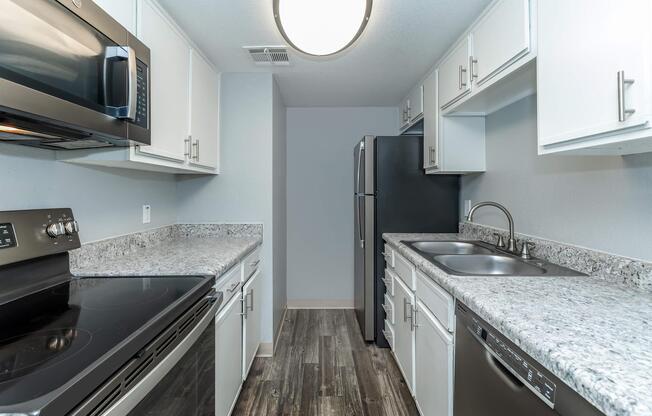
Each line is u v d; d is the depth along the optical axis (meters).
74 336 0.75
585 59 0.91
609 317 0.82
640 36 0.75
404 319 1.86
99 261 1.47
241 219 2.39
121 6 1.21
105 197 1.56
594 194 1.27
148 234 1.92
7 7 0.72
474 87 1.62
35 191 1.18
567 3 0.98
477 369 1.02
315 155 3.41
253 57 2.10
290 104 3.27
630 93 0.77
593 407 0.57
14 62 0.73
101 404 0.62
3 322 0.84
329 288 3.45
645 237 1.07
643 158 1.07
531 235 1.67
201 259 1.55
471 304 0.99
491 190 2.04
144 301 0.99
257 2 1.50
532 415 0.75
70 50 0.89
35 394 0.52
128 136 1.13
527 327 0.76
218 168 2.34
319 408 1.82
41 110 0.80
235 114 2.38
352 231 3.43
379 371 2.22
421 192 2.54
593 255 1.25
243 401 1.88
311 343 2.64
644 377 0.55
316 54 1.77
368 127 3.39
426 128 2.36
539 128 1.11
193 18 1.63
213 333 1.27
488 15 1.47
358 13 1.46
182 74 1.70
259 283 2.30
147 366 0.78
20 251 1.07
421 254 1.70
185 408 1.01
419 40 1.86
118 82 1.06
